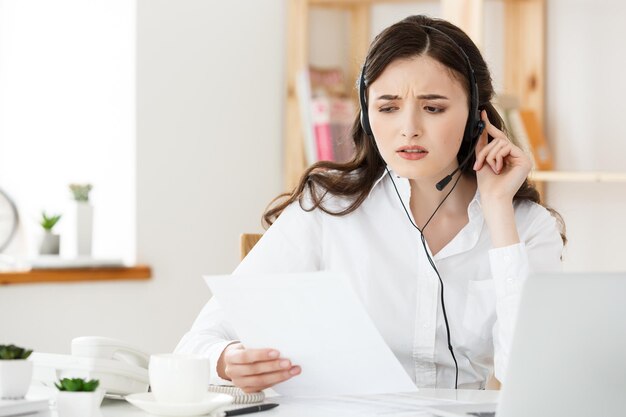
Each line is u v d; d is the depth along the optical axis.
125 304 3.77
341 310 1.52
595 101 4.24
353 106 4.13
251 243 2.40
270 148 4.14
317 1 4.16
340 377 1.61
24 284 3.54
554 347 1.30
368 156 2.14
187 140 3.92
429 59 1.89
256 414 1.50
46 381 1.59
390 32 1.92
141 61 3.81
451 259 2.08
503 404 1.32
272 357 1.60
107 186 3.95
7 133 4.04
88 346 1.66
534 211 2.15
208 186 3.97
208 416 1.45
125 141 3.86
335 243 2.12
